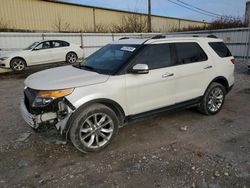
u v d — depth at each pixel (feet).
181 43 13.66
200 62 14.28
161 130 13.32
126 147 11.34
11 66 38.19
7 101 20.17
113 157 10.41
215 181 8.58
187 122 14.51
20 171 9.39
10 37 47.78
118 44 13.78
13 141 12.00
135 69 10.98
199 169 9.36
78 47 47.65
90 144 10.60
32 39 50.57
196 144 11.57
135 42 12.87
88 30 79.51
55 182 8.68
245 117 15.35
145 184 8.50
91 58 14.05
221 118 15.20
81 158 10.37
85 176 9.03
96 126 10.69
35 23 69.26
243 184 8.38
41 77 11.40
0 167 9.68
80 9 78.07
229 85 16.37
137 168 9.52
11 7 64.28
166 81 12.56
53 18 72.59
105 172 9.27
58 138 11.94
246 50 49.14
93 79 10.52
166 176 8.95
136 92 11.57
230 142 11.74
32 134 12.76
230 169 9.30
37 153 10.81
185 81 13.53
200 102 15.03
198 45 14.55
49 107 9.76
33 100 10.09
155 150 11.00
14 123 14.53
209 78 14.84
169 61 12.89
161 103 12.72
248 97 20.38
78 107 9.97
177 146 11.38
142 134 12.81
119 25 87.04
